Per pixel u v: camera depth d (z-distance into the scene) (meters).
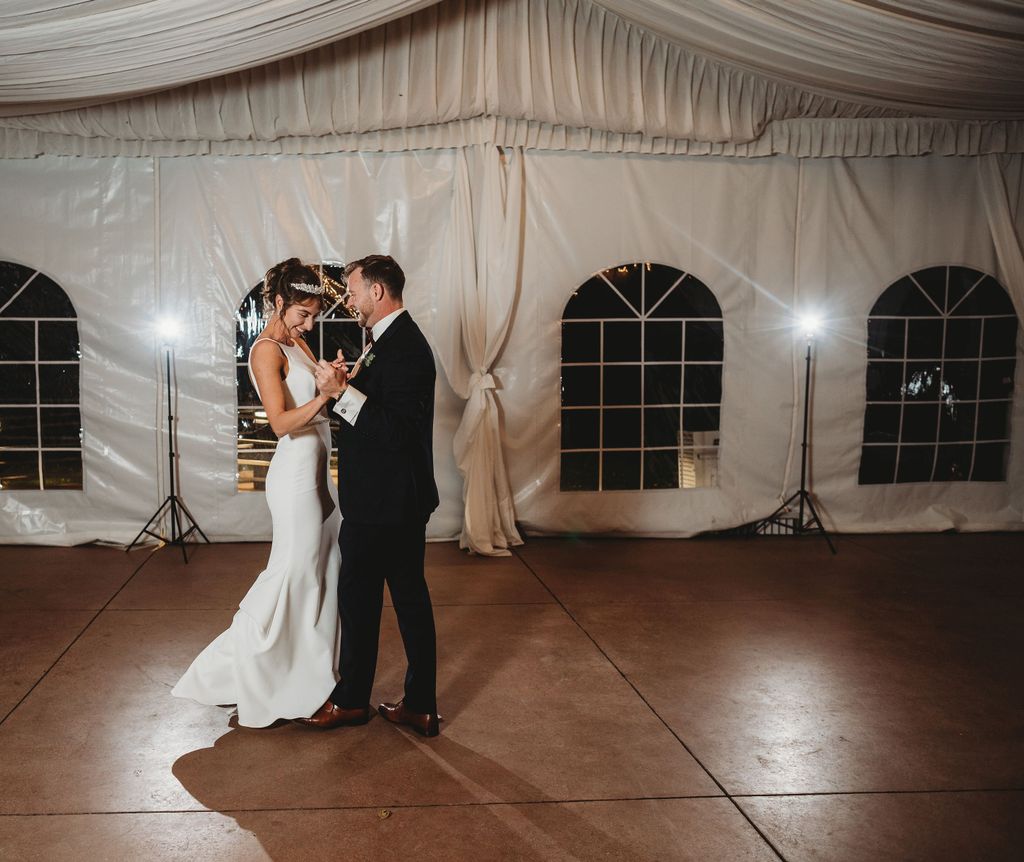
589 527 6.30
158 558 5.67
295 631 3.28
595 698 3.62
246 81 5.57
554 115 5.68
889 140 6.25
